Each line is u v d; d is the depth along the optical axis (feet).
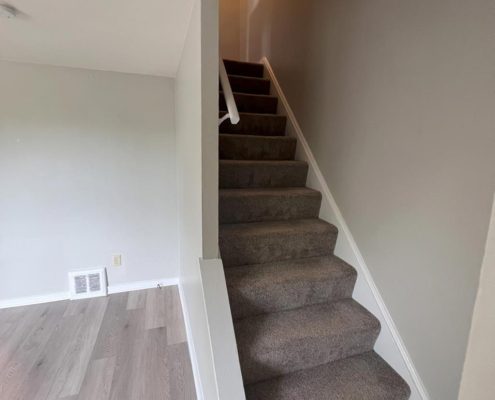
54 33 4.97
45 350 5.94
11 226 7.14
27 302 7.54
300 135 7.54
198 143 4.14
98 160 7.52
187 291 6.42
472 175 3.27
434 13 3.67
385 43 4.58
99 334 6.48
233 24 13.00
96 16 4.36
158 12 4.23
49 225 7.42
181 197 7.16
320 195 6.59
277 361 4.33
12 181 6.98
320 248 6.00
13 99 6.70
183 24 4.65
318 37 6.70
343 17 5.70
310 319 4.88
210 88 3.76
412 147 4.11
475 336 1.37
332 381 4.35
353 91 5.46
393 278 4.57
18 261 7.33
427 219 3.90
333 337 4.55
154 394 5.00
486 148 3.11
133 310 7.42
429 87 3.79
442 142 3.63
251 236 5.44
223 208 5.97
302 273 5.28
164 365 5.64
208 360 3.87
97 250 7.91
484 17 3.08
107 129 7.46
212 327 3.82
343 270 5.40
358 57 5.28
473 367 1.39
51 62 6.63
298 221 6.39
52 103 6.97
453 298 3.56
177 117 7.34
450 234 3.57
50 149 7.13
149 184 8.03
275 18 9.21
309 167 7.11
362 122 5.22
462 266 3.43
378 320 4.86
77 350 5.97
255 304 4.87
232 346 3.73
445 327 3.69
